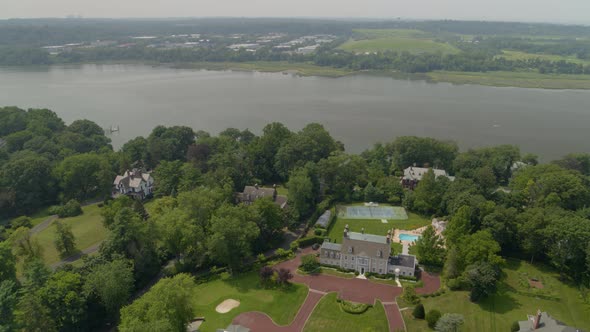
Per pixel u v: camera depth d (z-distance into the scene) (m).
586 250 114.88
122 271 109.62
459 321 96.62
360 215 170.50
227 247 127.88
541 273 126.38
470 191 155.75
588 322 104.50
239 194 173.88
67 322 101.12
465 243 122.56
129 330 86.38
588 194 150.75
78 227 162.62
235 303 117.06
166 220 132.62
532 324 96.62
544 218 128.50
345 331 104.81
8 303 90.06
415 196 171.25
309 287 123.75
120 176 195.00
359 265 130.38
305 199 169.62
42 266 104.94
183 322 100.44
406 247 144.00
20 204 176.50
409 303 114.69
